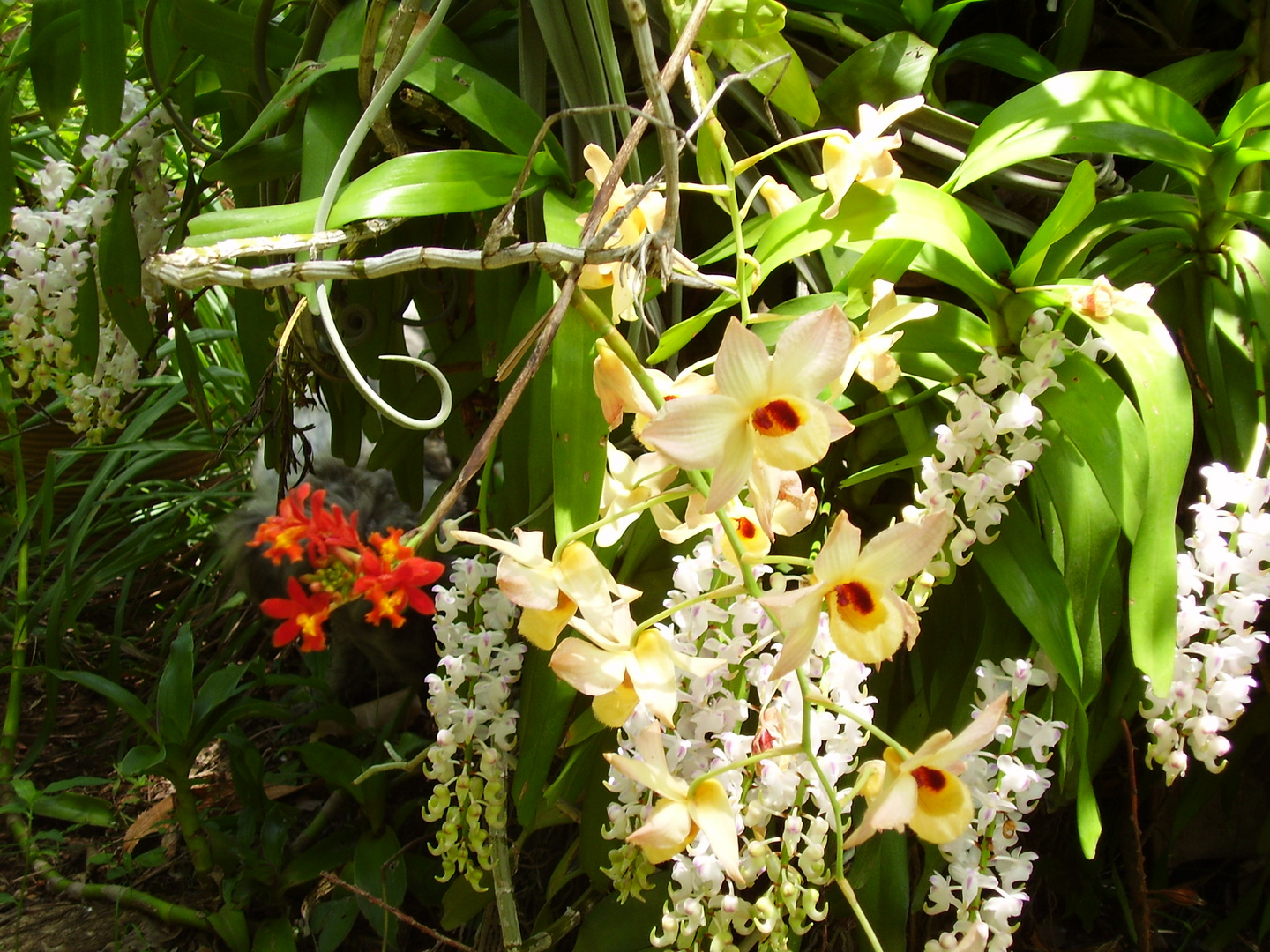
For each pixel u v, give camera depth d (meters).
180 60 0.82
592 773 0.68
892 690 0.72
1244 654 0.56
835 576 0.44
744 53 0.62
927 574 0.58
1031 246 0.59
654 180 0.52
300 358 0.83
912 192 0.59
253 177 0.71
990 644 0.65
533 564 0.47
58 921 0.89
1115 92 0.61
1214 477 0.57
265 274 0.50
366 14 0.68
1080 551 0.59
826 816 0.57
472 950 0.69
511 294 0.72
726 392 0.43
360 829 0.92
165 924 0.87
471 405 0.86
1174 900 0.83
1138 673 0.66
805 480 0.71
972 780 0.56
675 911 0.55
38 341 0.85
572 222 0.61
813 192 0.69
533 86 0.69
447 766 0.61
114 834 1.00
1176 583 0.55
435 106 0.69
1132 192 0.66
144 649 1.30
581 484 0.57
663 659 0.47
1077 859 0.85
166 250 0.89
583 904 0.73
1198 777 0.79
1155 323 0.59
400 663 1.05
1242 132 0.60
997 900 0.55
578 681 0.46
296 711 1.14
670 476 0.56
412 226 0.81
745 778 0.54
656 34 0.69
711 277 0.58
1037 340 0.59
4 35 1.16
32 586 1.10
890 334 0.59
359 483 1.06
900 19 0.72
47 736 1.04
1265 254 0.65
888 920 0.66
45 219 0.83
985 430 0.57
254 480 1.13
